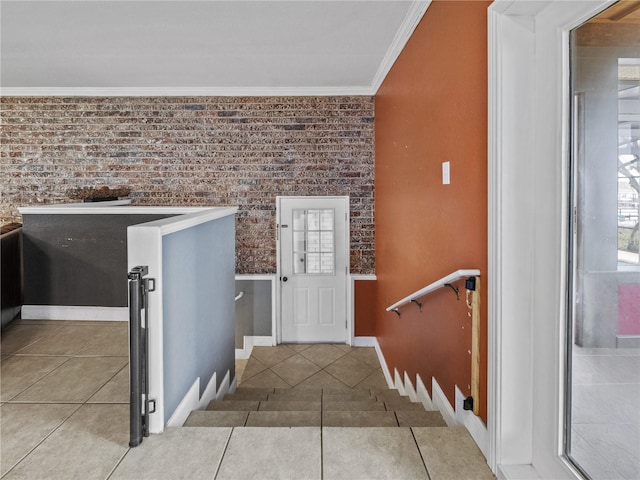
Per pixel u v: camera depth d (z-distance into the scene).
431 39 2.43
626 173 1.20
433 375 2.49
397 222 3.47
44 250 3.89
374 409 2.68
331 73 4.09
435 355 2.45
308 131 4.66
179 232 2.15
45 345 3.19
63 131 4.62
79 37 3.19
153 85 4.48
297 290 4.87
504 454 1.60
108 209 3.87
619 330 1.25
